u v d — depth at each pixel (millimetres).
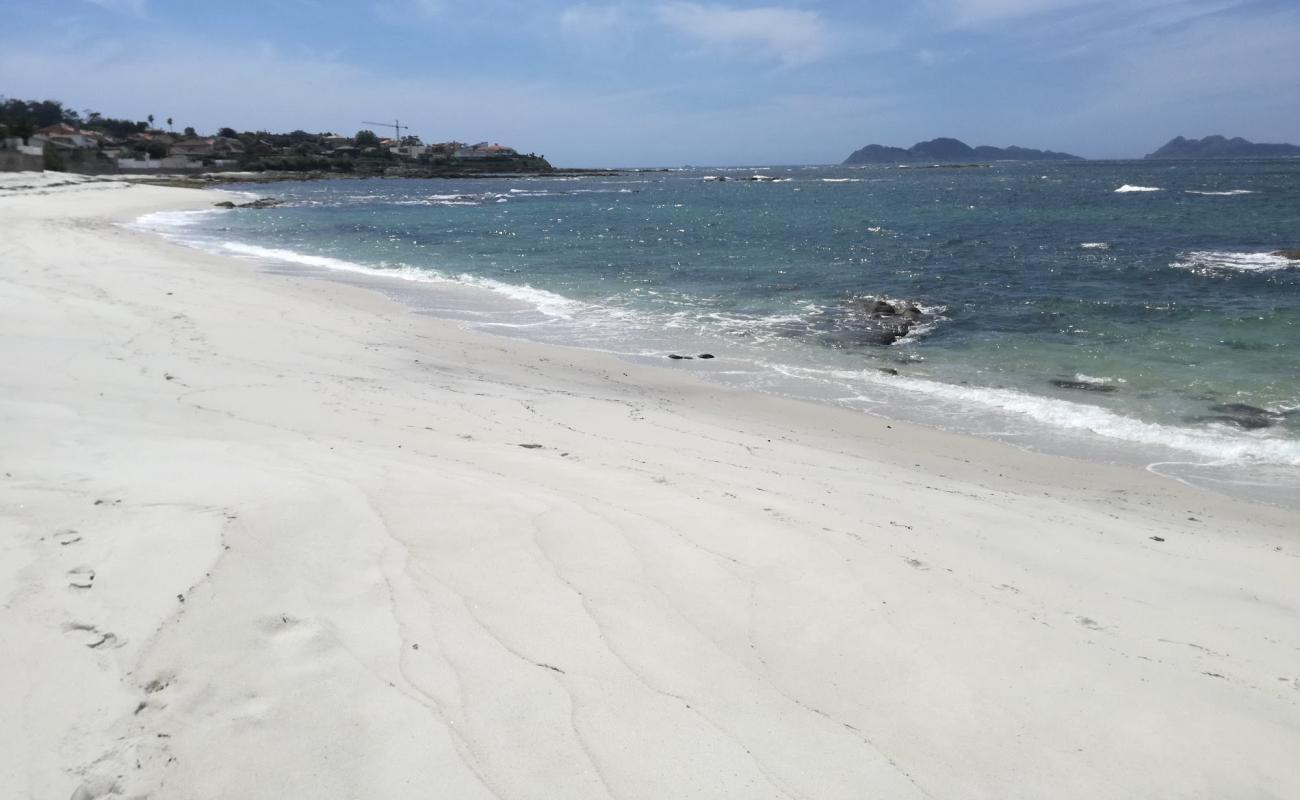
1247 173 97625
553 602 3551
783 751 2740
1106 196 53812
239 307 12438
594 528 4375
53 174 55938
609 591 3701
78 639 2953
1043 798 2637
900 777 2672
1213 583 4820
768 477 6207
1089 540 5434
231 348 9289
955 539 5039
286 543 3779
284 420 6410
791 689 3117
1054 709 3115
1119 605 4281
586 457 6297
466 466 5500
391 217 41500
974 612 3840
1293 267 18359
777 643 3428
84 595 3213
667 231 32469
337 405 7176
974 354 11750
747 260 22406
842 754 2760
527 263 22141
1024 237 27453
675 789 2506
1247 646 3922
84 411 5898
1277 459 7645
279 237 29047
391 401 7633
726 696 3021
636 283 18547
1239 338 11914
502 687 2918
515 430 7082
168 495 4199
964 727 2971
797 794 2545
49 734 2518
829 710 3010
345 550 3803
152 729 2578
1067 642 3650
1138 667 3508
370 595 3441
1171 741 2975
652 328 13688
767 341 12773
